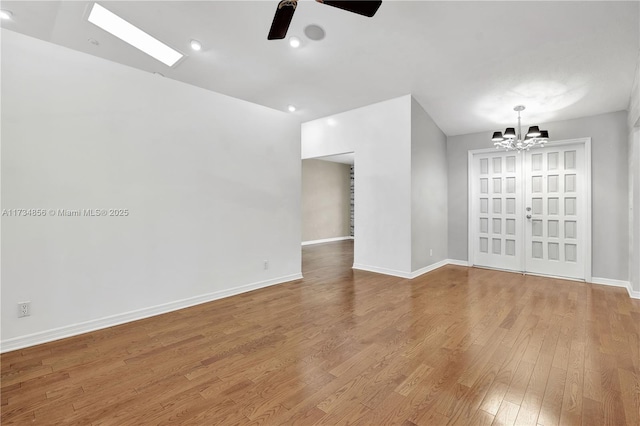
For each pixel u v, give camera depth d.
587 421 1.63
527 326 2.92
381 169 5.07
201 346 2.53
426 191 5.21
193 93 3.53
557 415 1.68
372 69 4.17
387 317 3.17
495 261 5.52
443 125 5.52
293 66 4.23
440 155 5.71
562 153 4.84
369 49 3.76
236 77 4.54
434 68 3.97
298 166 4.75
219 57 4.07
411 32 3.37
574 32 3.04
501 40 3.29
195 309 3.41
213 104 3.71
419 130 4.93
